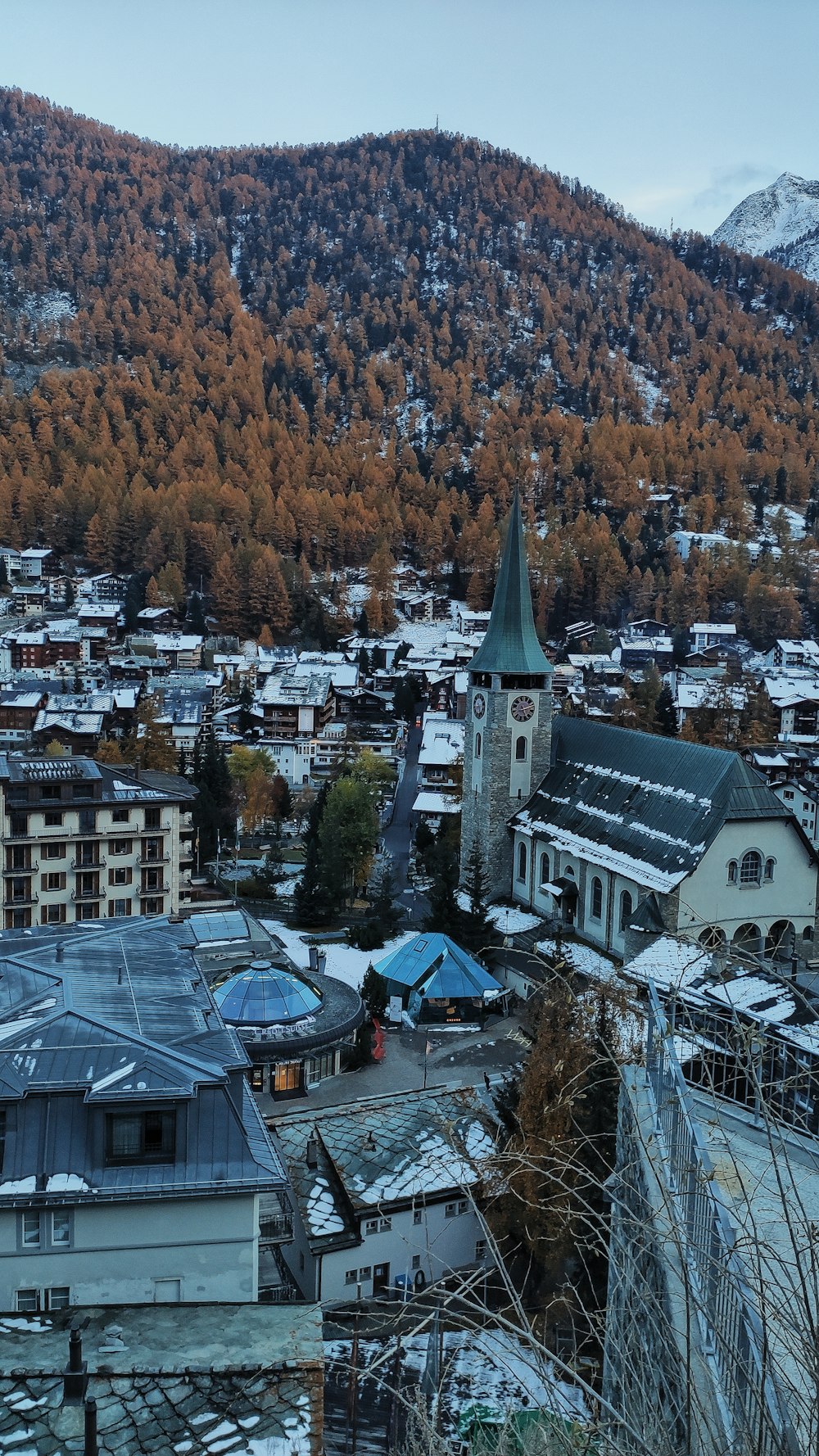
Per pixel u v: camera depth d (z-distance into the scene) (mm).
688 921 67812
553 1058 37844
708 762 73750
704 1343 13758
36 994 37000
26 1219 30156
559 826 83688
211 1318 17625
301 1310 17906
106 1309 17781
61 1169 30500
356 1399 25312
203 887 102312
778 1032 24000
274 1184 30797
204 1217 30859
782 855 70562
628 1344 15023
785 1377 10812
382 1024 72875
